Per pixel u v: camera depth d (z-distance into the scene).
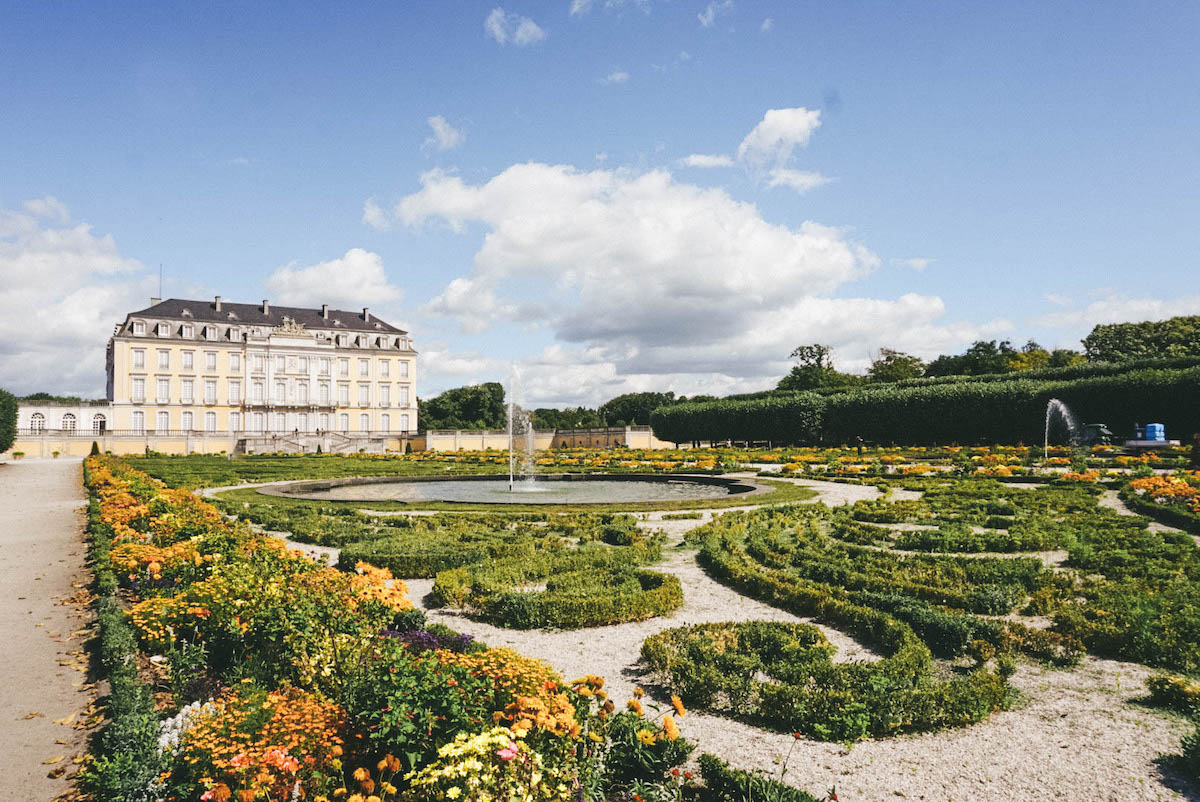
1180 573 13.02
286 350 96.56
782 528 19.28
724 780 5.97
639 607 11.36
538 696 5.72
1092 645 9.87
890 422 60.50
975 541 16.31
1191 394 45.53
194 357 91.88
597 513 21.86
